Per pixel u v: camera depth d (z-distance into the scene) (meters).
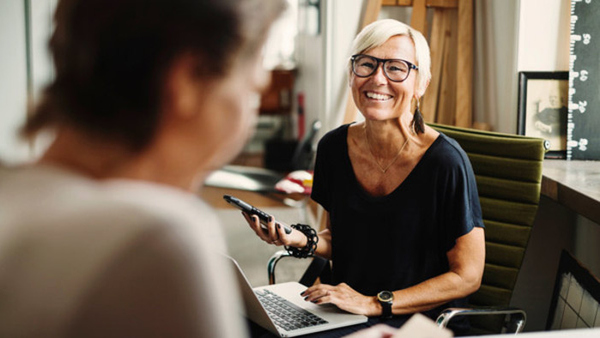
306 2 6.32
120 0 0.51
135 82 0.52
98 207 0.47
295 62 7.32
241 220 4.73
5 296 0.45
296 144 6.77
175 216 0.47
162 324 0.46
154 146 0.54
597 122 2.47
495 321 1.97
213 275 0.48
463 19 2.79
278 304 1.62
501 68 2.70
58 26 0.53
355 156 1.81
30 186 0.48
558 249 2.62
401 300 1.58
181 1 0.52
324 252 1.90
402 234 1.72
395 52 1.69
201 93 0.54
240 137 0.58
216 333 0.47
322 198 1.95
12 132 0.54
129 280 0.45
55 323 0.44
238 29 0.54
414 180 1.72
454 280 1.65
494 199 2.02
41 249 0.46
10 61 3.11
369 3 2.87
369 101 1.70
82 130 0.53
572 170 2.29
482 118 2.87
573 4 2.44
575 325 1.93
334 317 1.54
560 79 2.53
